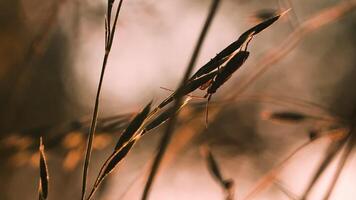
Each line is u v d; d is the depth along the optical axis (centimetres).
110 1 31
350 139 42
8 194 89
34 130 44
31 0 59
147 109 32
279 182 43
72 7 53
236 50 31
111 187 48
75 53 88
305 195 42
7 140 44
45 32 53
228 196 42
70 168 43
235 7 60
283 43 45
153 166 38
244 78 46
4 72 70
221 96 45
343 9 44
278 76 80
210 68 31
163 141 39
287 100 45
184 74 39
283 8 39
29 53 54
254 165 52
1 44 71
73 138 43
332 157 42
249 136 60
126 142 31
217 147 51
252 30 31
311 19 44
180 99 32
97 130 42
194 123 44
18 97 56
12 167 45
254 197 43
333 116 43
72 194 75
